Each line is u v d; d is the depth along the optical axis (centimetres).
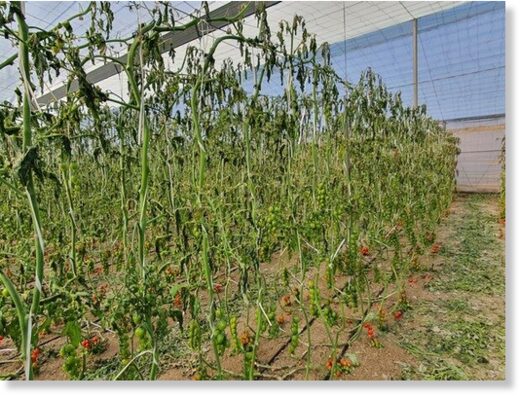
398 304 263
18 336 114
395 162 396
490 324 248
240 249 215
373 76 341
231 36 164
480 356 213
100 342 224
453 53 749
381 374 197
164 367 206
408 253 387
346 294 229
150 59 179
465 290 304
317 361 208
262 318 200
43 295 145
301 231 211
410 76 878
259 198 271
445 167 638
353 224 279
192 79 211
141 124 134
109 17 186
